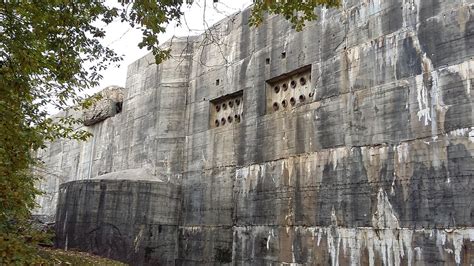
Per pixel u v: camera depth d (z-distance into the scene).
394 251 12.24
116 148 26.02
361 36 14.35
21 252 8.85
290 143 16.00
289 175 15.73
